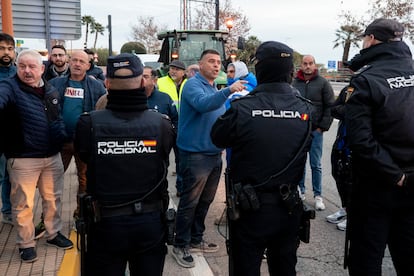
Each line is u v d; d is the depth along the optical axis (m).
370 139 2.59
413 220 2.70
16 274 3.34
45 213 3.74
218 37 12.54
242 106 2.48
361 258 2.80
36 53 3.37
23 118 3.34
